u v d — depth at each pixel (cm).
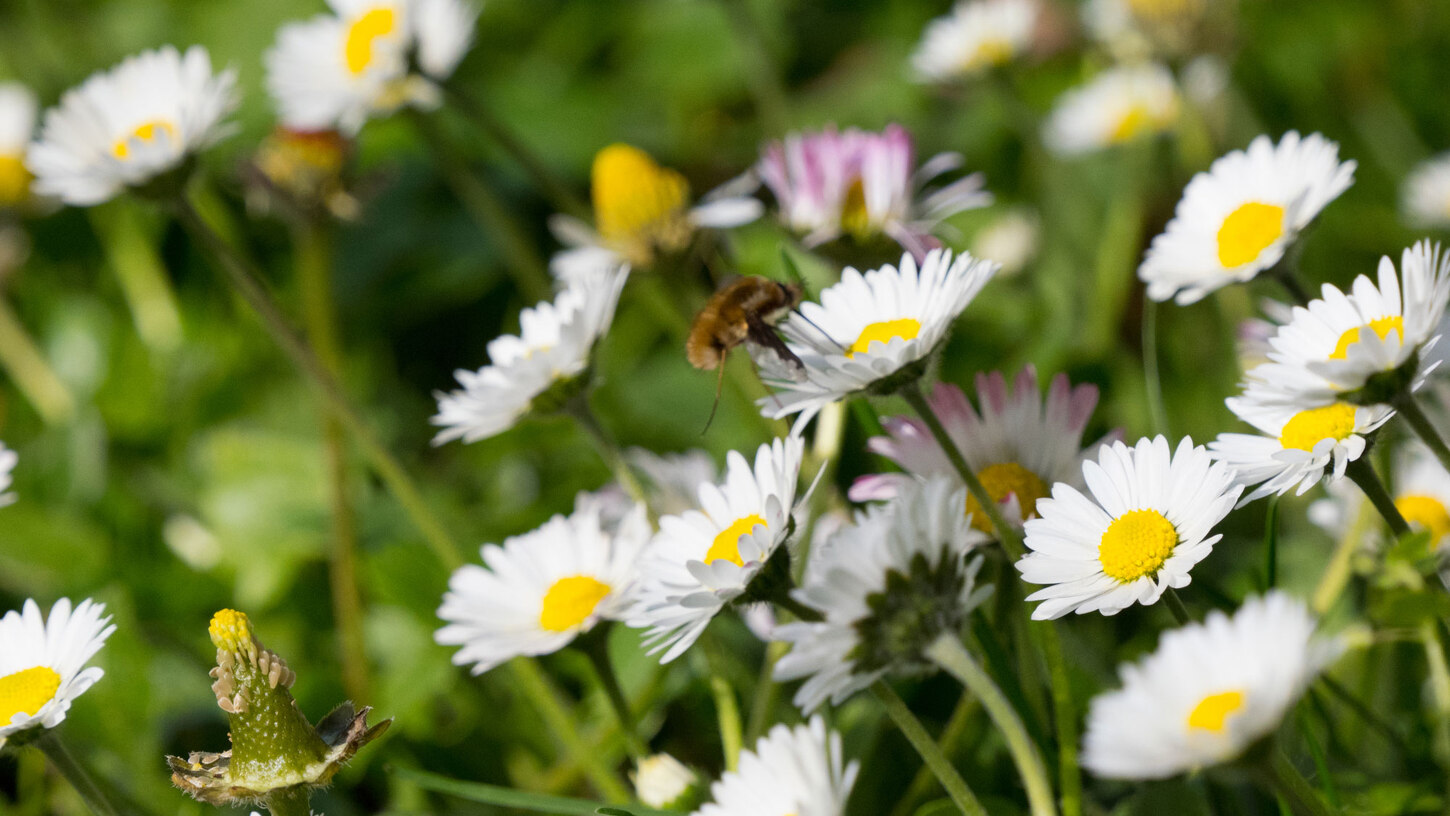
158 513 49
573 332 39
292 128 47
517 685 44
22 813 42
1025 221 52
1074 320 50
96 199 43
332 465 45
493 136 47
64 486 48
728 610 39
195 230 43
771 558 36
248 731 36
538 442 50
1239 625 34
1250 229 38
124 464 51
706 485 37
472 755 43
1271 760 34
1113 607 36
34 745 37
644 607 37
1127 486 36
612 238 45
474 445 50
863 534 35
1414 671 40
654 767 39
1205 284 38
